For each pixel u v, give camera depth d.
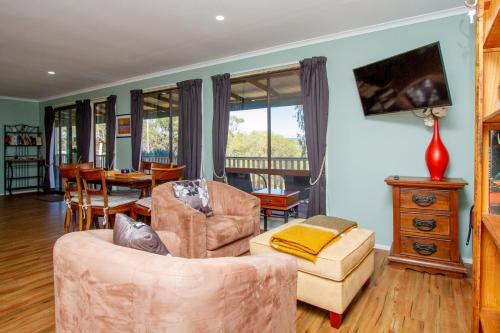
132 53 4.07
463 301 2.14
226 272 1.00
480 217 1.33
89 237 1.27
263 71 3.97
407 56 2.67
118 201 3.58
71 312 1.17
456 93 2.86
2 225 4.26
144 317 0.94
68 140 7.12
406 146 3.12
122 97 5.63
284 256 1.33
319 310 2.05
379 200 3.27
